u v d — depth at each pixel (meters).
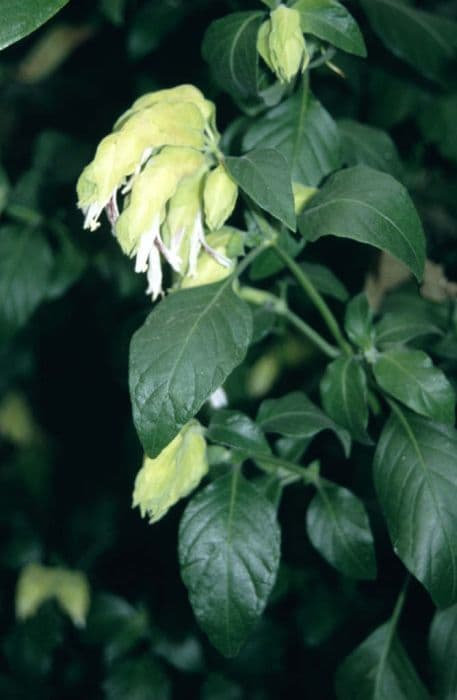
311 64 0.80
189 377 0.72
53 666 1.05
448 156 0.95
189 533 0.77
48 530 1.09
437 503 0.76
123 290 0.98
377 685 0.82
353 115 0.96
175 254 0.74
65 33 1.04
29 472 1.13
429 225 0.93
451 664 0.79
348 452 0.80
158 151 0.74
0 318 0.94
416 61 0.85
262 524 0.77
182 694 1.00
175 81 0.98
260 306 0.81
